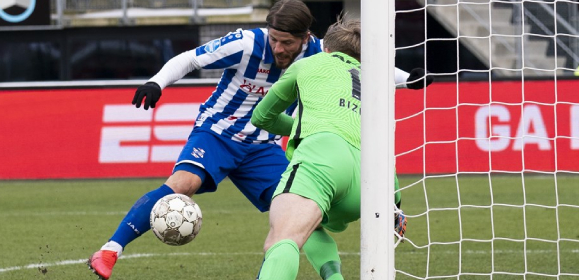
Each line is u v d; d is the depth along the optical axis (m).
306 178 12.12
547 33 52.38
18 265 21.48
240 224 28.98
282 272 11.20
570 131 41.03
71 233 27.03
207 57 16.52
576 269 20.45
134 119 43.09
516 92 41.41
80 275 20.16
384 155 11.88
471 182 39.94
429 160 41.75
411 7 58.53
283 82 13.80
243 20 58.25
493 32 55.91
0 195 37.47
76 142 43.41
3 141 43.59
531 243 24.59
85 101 43.56
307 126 12.84
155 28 58.91
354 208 12.90
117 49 59.38
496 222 28.64
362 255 11.96
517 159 41.28
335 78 13.27
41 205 34.09
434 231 26.92
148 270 20.80
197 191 17.48
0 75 59.31
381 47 11.89
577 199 33.94
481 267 20.89
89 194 37.28
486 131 41.50
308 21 15.65
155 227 15.04
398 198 13.31
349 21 14.36
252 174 17.77
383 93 11.88
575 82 41.16
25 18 53.44
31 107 43.69
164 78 15.91
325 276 14.04
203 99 42.72
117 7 58.91
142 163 42.94
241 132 17.39
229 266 21.30
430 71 58.22
